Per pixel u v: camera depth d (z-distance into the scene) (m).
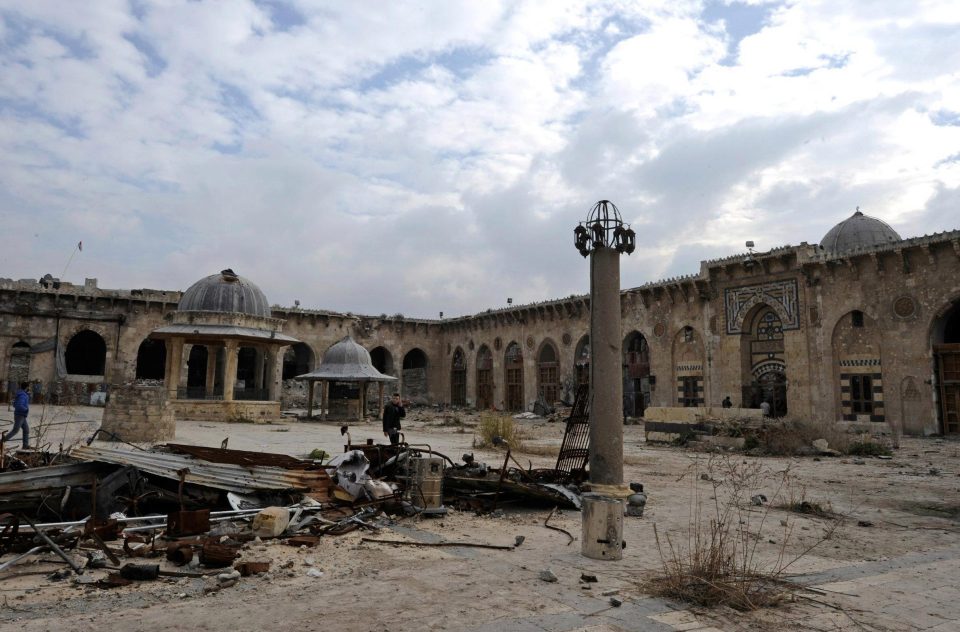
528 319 46.75
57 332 41.12
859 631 4.54
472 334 52.97
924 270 26.39
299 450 16.86
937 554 6.93
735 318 33.16
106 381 42.06
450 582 5.48
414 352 59.06
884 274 27.66
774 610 4.95
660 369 37.06
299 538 6.75
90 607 4.63
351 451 9.88
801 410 29.86
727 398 31.44
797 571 6.09
